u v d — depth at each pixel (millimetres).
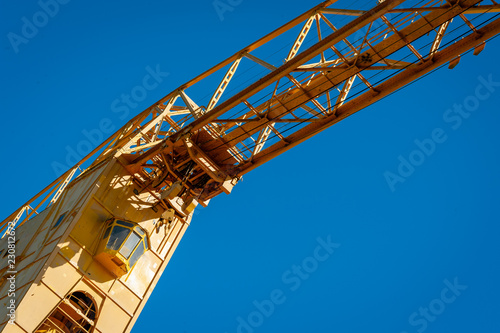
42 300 27844
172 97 33125
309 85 27766
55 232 30844
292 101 28234
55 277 28484
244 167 30562
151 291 31203
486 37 24594
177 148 31078
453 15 24438
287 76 27078
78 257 29453
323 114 28688
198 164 30094
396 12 24312
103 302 29406
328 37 25234
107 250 29516
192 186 31344
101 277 29844
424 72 25891
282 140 29516
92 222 30578
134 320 30125
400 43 25719
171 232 33062
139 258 30984
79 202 31516
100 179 31750
